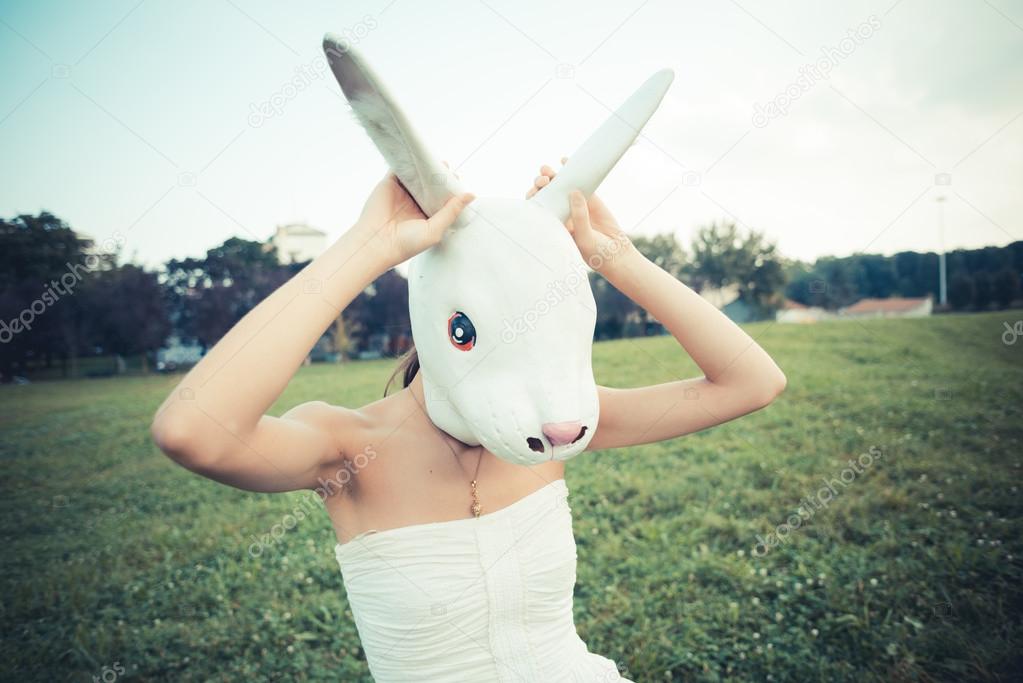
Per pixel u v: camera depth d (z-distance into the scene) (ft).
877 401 23.13
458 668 5.52
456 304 4.73
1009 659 10.64
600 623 12.50
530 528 5.74
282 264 49.32
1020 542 13.74
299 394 34.12
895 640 11.29
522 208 4.93
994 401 21.77
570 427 4.34
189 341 52.65
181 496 21.24
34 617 14.26
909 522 15.11
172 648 12.78
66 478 23.43
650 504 17.38
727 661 11.31
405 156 4.61
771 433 21.35
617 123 5.09
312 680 11.62
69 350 49.52
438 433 5.77
